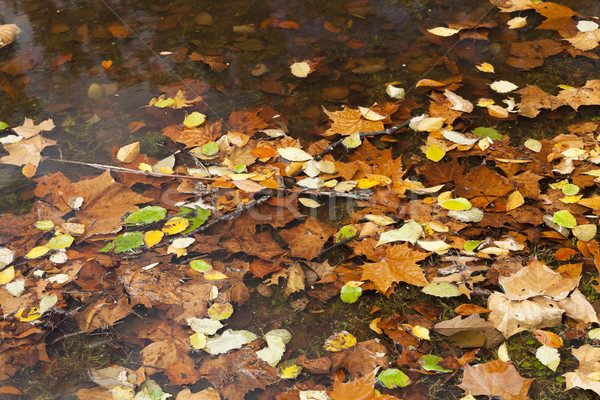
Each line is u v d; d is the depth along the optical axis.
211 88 2.96
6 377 1.68
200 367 1.69
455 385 1.63
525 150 2.44
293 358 1.73
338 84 2.96
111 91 2.95
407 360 1.68
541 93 2.76
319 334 1.81
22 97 2.91
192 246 2.09
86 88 2.98
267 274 2.00
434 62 3.09
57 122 2.74
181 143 2.62
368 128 2.59
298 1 3.72
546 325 1.75
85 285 1.93
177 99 2.85
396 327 1.78
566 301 1.79
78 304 1.88
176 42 3.33
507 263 1.94
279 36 3.36
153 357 1.71
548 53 3.09
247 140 2.52
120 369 1.67
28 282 1.92
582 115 2.66
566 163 2.33
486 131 2.55
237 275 1.97
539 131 2.58
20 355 1.73
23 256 2.02
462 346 1.73
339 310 1.89
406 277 1.89
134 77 3.05
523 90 2.79
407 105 2.79
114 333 1.80
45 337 1.79
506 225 2.11
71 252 2.04
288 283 1.94
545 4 3.40
